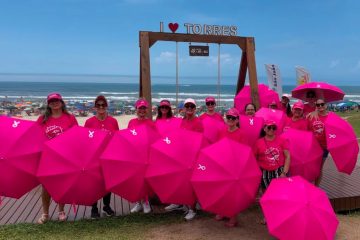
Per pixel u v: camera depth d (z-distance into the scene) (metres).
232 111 4.90
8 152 4.42
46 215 4.96
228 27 7.07
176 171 4.46
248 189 4.25
